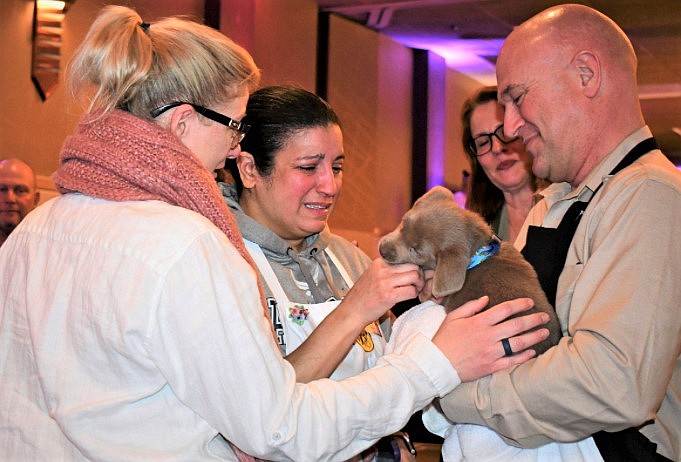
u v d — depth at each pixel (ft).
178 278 4.97
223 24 23.88
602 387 5.69
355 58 31.55
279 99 7.75
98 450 4.93
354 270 8.75
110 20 5.65
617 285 5.93
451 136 37.88
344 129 31.09
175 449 5.07
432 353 5.99
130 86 5.52
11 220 16.22
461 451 6.84
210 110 5.77
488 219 12.53
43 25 18.85
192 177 5.50
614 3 27.32
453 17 30.48
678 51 31.83
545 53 6.89
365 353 7.83
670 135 40.93
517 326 6.33
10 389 5.44
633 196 6.22
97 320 5.03
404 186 35.14
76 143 5.57
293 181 7.67
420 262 7.44
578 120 6.86
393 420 5.69
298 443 5.16
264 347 5.17
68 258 5.33
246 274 5.28
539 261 7.29
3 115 18.19
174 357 4.97
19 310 5.55
